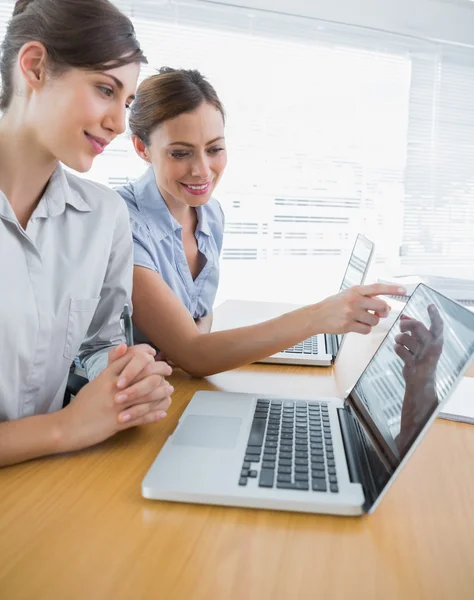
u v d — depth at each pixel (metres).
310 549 0.52
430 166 2.93
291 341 0.97
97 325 1.06
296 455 0.67
